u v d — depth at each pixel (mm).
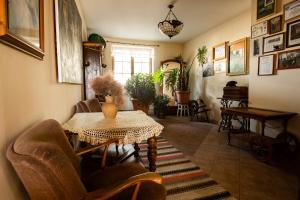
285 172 2277
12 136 960
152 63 6785
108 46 6273
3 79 875
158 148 3104
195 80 6305
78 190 822
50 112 1680
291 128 2805
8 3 851
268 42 3113
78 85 3375
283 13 2877
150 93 5574
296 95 2742
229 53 4645
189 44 6656
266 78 3178
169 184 1981
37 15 1318
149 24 4996
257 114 2725
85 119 2027
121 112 2488
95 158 2135
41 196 750
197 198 1750
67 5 2236
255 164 2498
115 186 921
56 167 753
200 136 3840
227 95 4109
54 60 1817
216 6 3893
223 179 2102
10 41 893
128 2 3711
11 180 927
